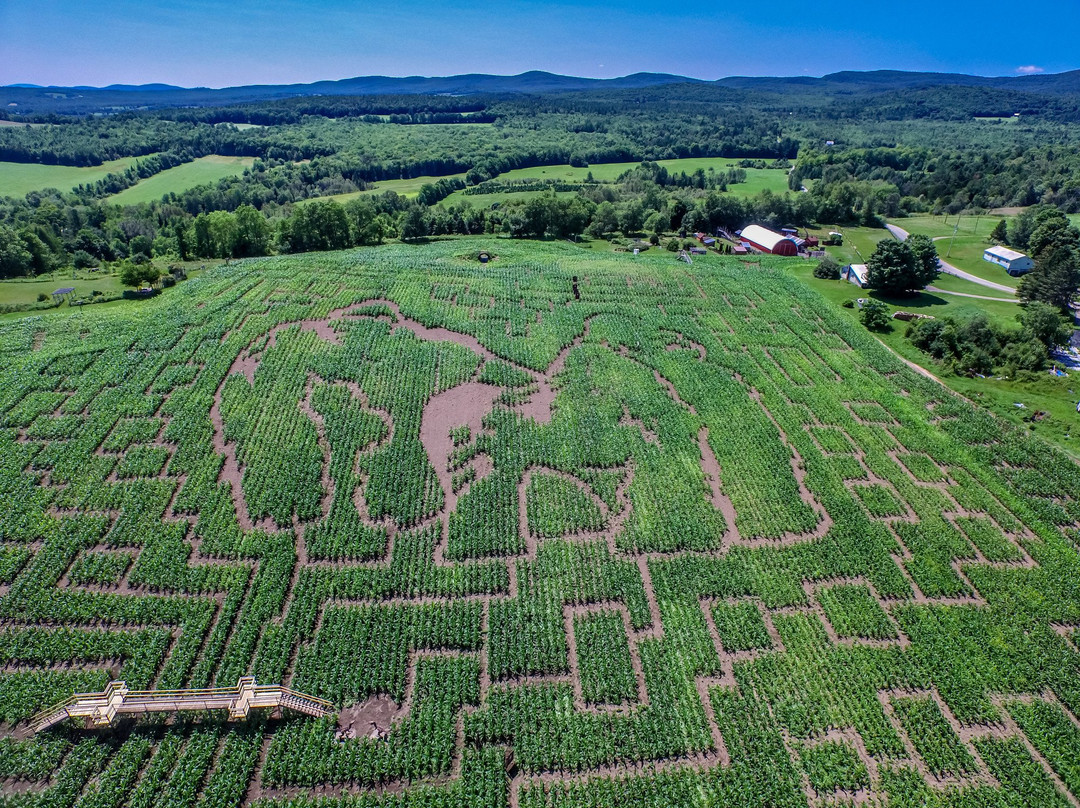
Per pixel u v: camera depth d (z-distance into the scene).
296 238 141.38
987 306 106.75
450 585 51.81
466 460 66.19
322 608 50.31
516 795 38.97
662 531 57.78
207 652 45.91
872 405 77.69
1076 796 38.75
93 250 142.00
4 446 62.88
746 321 98.81
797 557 55.41
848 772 39.59
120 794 37.69
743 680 45.09
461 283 106.00
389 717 42.72
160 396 71.38
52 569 51.19
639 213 165.88
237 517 57.88
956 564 55.34
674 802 38.34
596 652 47.03
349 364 80.06
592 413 74.31
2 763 38.78
